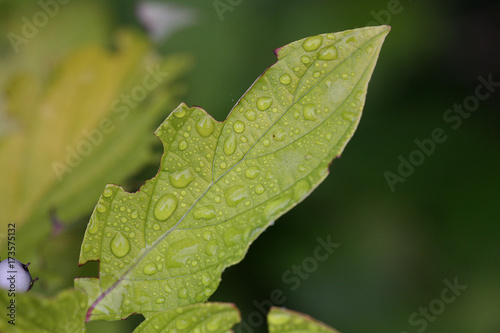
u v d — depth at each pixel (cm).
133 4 50
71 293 32
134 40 49
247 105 32
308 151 32
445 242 51
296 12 54
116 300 32
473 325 49
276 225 51
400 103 54
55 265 41
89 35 49
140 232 32
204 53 52
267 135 32
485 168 52
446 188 52
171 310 32
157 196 33
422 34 55
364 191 52
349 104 32
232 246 32
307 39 32
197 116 33
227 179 32
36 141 44
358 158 53
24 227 41
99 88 47
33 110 45
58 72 47
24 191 42
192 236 32
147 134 47
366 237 51
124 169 45
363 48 32
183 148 33
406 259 51
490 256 50
